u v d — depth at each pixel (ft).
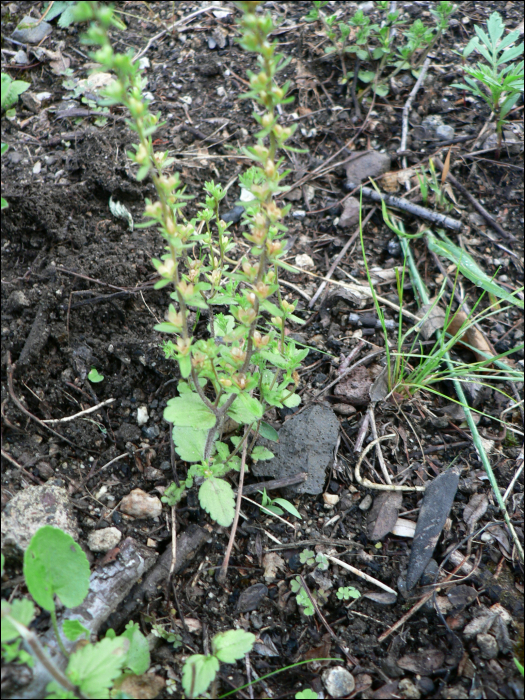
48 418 0.71
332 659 0.64
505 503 0.73
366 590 0.68
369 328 0.86
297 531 0.71
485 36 0.99
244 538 0.70
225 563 0.67
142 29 1.11
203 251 0.86
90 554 0.65
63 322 0.75
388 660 0.64
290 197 0.97
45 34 1.06
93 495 0.69
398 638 0.65
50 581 0.58
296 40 1.10
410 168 0.99
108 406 0.74
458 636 0.65
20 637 0.55
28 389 0.72
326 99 1.05
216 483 0.65
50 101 0.99
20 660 0.55
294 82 1.06
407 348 0.84
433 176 0.93
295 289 0.88
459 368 0.82
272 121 0.51
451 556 0.70
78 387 0.74
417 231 0.94
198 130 0.99
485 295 0.90
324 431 0.75
